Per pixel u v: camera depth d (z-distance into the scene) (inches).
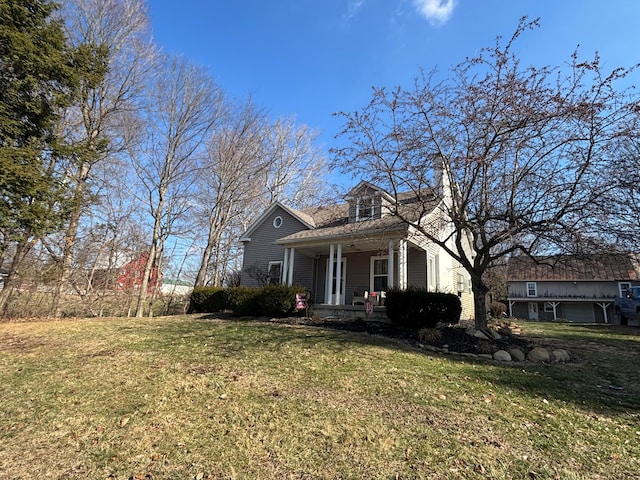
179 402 165.8
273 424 143.1
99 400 168.2
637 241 287.3
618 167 285.4
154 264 789.2
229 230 995.9
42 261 551.8
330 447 125.8
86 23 607.5
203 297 605.0
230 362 235.9
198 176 823.7
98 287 668.1
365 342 302.4
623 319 682.8
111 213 706.2
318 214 681.6
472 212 348.5
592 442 132.5
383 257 565.6
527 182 308.7
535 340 369.1
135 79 660.7
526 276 1111.0
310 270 629.0
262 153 879.1
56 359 245.4
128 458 118.9
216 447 125.7
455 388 190.4
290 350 271.1
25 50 373.1
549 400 177.2
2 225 359.6
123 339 317.7
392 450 123.8
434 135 334.3
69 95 446.9
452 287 631.2
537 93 283.9
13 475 109.2
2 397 172.4
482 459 118.7
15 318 504.1
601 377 227.3
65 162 515.8
